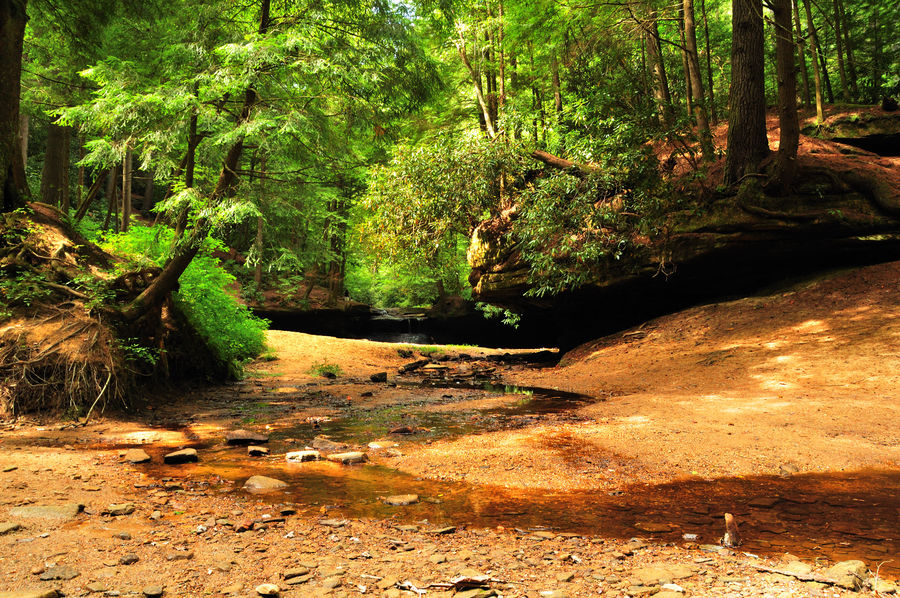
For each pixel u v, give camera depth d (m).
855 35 21.66
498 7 19.61
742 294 14.34
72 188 29.28
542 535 3.29
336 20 10.09
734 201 13.27
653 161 13.56
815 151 14.47
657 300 16.06
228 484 4.46
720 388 9.14
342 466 5.13
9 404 7.02
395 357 20.77
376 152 16.95
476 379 14.37
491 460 5.25
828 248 12.86
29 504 3.70
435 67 11.35
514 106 17.70
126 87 8.99
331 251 28.19
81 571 2.62
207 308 11.95
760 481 4.50
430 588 2.52
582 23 17.17
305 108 9.55
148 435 6.57
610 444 5.82
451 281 35.97
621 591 2.51
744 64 13.27
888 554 2.96
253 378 13.59
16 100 9.68
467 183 16.38
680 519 3.62
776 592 2.49
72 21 12.80
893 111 15.68
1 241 8.84
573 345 19.22
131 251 11.73
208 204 9.07
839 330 10.41
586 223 14.07
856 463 4.97
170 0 11.74
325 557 2.91
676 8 17.27
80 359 7.58
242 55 8.34
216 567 2.73
